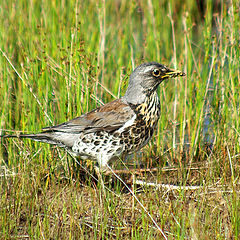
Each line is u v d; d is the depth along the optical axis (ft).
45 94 38.91
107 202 30.27
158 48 48.06
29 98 38.63
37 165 35.14
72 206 30.78
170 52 56.90
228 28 43.11
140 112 32.68
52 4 50.72
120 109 32.78
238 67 40.09
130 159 39.65
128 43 55.88
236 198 28.89
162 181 34.94
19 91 41.98
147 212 27.91
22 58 45.01
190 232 26.61
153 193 33.24
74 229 28.27
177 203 29.14
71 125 33.17
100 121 32.55
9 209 29.86
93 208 29.94
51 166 35.94
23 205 31.55
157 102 33.60
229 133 39.04
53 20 50.01
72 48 38.14
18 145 37.09
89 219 30.30
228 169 35.01
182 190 31.58
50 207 30.40
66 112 36.96
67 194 33.09
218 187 32.94
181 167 36.27
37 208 30.73
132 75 33.24
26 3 53.47
